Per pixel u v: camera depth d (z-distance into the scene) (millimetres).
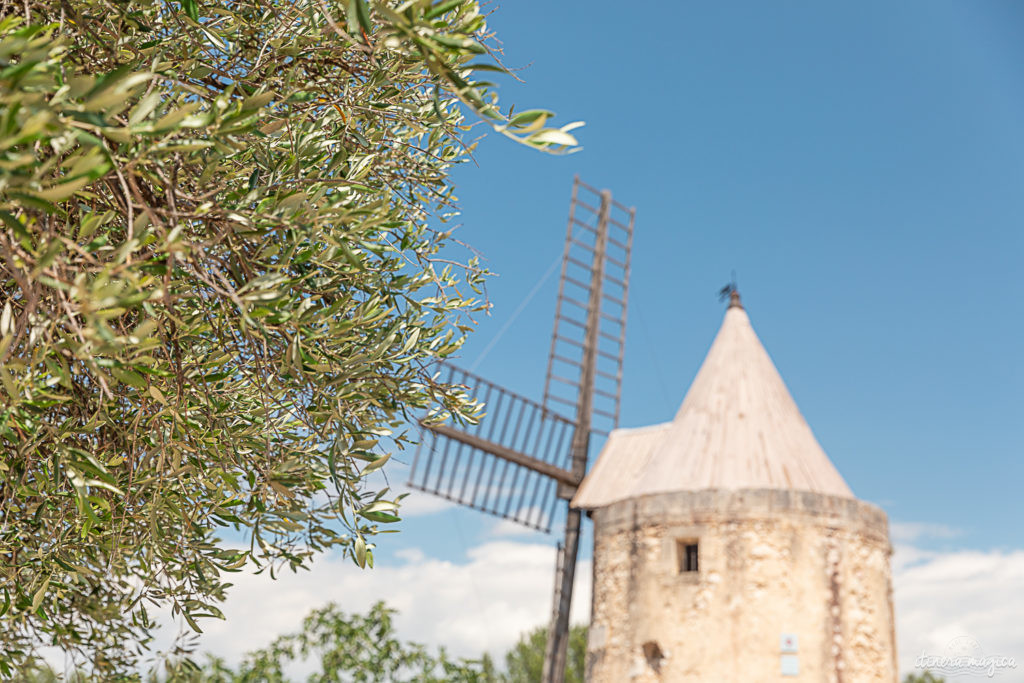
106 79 2504
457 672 14969
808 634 15656
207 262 3164
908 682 30219
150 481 3971
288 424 4512
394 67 3984
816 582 16000
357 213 3510
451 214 5238
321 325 3756
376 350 3863
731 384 19078
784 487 16891
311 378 3699
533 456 19938
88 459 3438
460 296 4824
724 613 15891
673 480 17766
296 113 3896
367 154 4188
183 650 5879
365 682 14578
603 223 22766
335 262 3887
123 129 2559
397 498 3914
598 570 18094
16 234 2783
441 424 4648
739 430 18078
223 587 5102
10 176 2258
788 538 16156
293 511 4273
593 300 22109
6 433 3365
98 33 3594
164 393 3709
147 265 2924
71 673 5574
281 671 14758
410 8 2896
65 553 4164
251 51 3969
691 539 16641
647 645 16469
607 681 16922
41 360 2957
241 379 4203
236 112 2967
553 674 19406
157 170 3074
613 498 19359
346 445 3803
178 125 2717
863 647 15977
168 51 3807
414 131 4492
